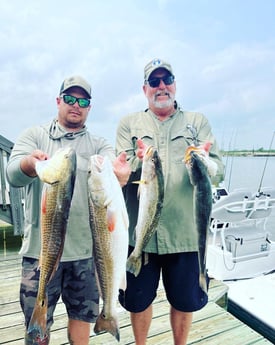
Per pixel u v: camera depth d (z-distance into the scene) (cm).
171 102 193
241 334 236
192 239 185
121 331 237
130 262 158
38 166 129
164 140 190
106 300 140
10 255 411
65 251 162
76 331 173
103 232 135
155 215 157
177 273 186
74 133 173
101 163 134
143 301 186
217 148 201
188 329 194
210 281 328
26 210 166
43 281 136
